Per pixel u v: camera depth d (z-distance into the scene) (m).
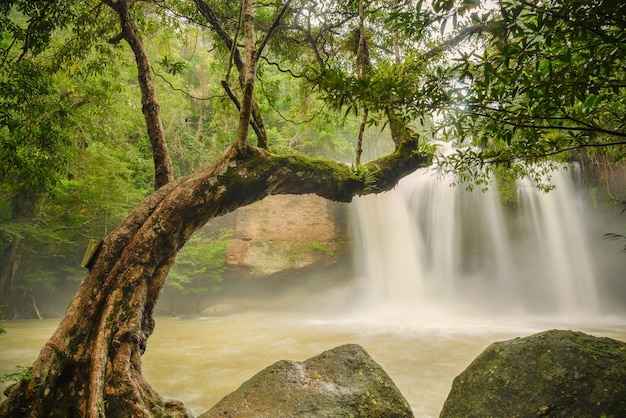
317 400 3.31
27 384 2.87
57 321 15.37
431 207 19.88
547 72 1.91
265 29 6.40
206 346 11.02
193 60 22.92
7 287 15.54
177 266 17.75
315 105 9.20
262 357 9.73
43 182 5.84
